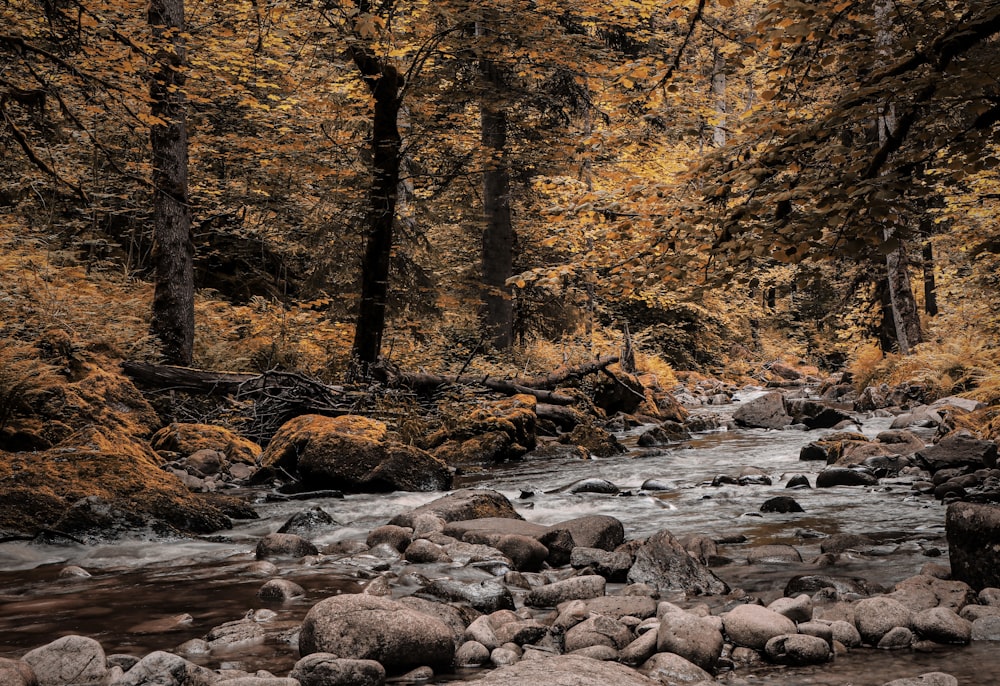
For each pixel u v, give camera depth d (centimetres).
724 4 676
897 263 2023
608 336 2800
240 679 345
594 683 342
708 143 789
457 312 2117
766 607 450
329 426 1057
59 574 584
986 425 1215
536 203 2169
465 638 425
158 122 825
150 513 736
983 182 1294
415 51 1393
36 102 783
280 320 1614
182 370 1271
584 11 1421
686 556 544
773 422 1833
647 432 1584
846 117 620
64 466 769
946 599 455
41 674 373
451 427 1344
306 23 1275
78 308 1292
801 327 4406
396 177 1404
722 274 670
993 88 619
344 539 714
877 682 365
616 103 759
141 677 356
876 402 1967
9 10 923
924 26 661
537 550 602
